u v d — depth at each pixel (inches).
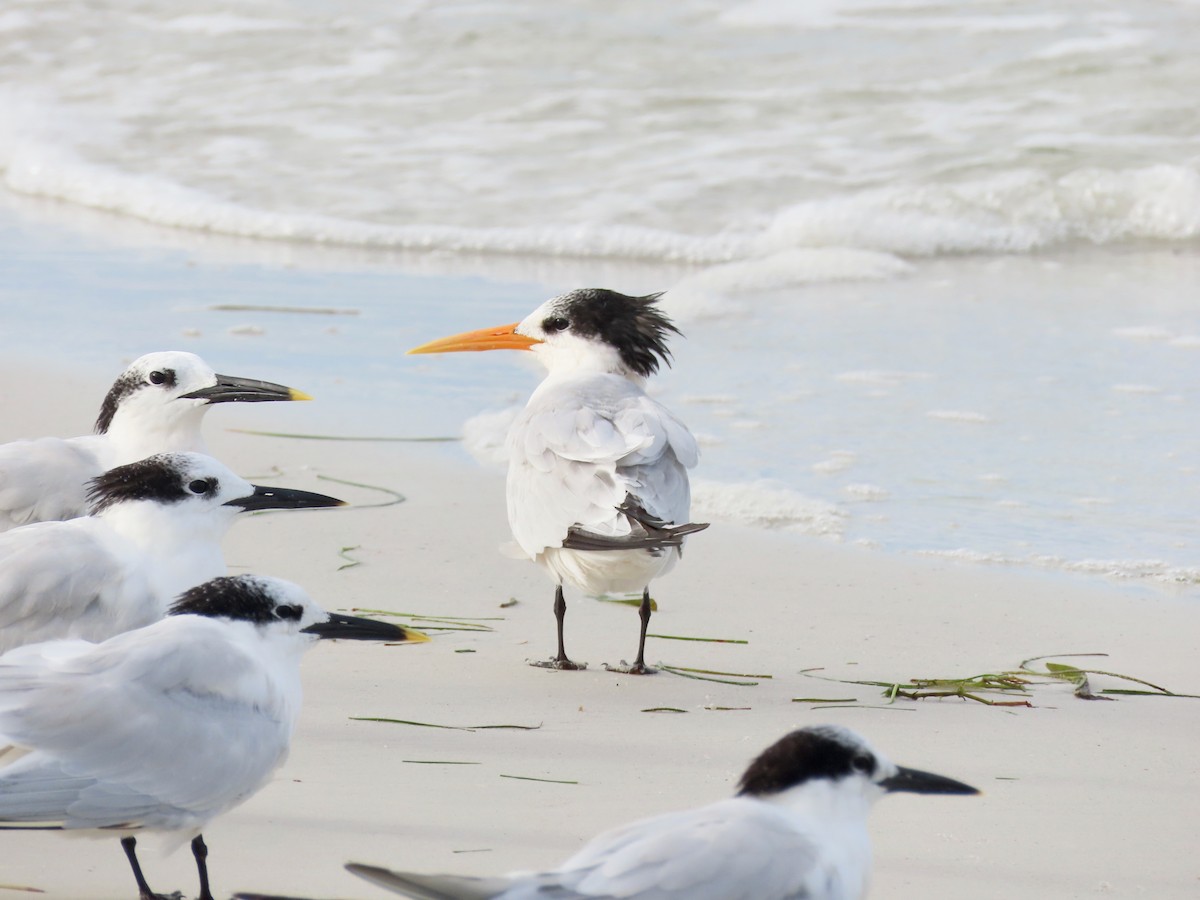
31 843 277.0
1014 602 434.0
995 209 885.8
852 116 1000.9
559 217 885.8
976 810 301.1
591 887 203.9
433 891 195.8
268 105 1067.3
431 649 392.2
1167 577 453.7
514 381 644.7
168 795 248.5
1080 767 324.2
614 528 368.5
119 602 317.1
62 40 1182.3
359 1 1232.8
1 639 310.5
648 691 369.1
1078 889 267.3
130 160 991.0
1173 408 603.2
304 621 273.4
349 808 293.1
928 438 573.0
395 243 864.3
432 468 540.7
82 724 244.4
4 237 869.2
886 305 757.9
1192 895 265.7
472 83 1081.4
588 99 1045.8
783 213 874.8
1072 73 1037.2
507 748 328.5
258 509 331.9
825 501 514.0
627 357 442.0
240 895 221.8
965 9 1146.0
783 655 395.5
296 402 606.5
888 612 426.0
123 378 409.7
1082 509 507.5
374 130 1024.2
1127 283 792.3
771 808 225.5
